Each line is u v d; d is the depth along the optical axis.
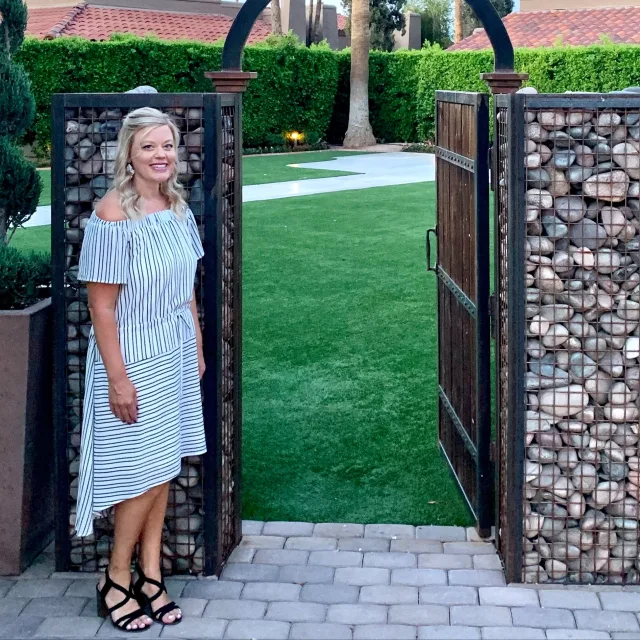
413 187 16.64
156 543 3.52
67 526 3.83
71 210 3.69
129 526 3.41
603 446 3.68
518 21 28.17
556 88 22.88
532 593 3.64
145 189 3.35
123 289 3.25
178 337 3.41
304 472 4.95
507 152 3.58
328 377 6.41
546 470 3.70
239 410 4.05
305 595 3.63
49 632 3.38
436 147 5.14
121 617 3.39
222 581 3.75
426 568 3.85
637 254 3.58
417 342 7.18
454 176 4.56
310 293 8.68
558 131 3.52
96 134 3.65
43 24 28.77
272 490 4.72
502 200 3.79
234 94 3.90
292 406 5.88
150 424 3.33
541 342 3.65
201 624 3.42
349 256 10.34
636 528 3.71
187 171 3.63
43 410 3.90
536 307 3.63
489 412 4.07
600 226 3.57
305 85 26.31
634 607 3.52
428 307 8.16
